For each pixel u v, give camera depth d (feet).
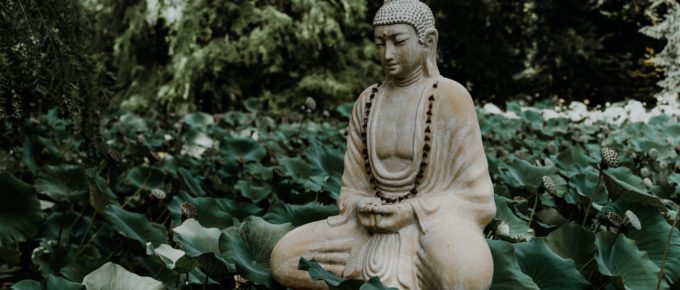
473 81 59.62
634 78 56.29
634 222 10.76
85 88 16.92
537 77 57.41
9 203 12.61
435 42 10.29
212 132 25.93
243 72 49.19
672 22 51.03
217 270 10.02
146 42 51.03
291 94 48.52
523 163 15.75
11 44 14.97
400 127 10.11
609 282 10.93
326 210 12.96
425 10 10.18
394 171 10.16
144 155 19.17
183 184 15.83
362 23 50.98
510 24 57.57
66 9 16.57
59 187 14.66
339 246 10.09
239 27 48.08
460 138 9.86
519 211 14.08
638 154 19.93
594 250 11.30
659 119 29.35
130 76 51.19
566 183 15.38
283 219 12.86
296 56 48.78
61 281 9.44
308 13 48.55
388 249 9.66
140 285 9.90
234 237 10.71
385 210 9.66
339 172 17.38
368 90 10.77
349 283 8.62
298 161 17.28
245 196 16.25
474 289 8.96
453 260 8.97
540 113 32.09
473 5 55.83
